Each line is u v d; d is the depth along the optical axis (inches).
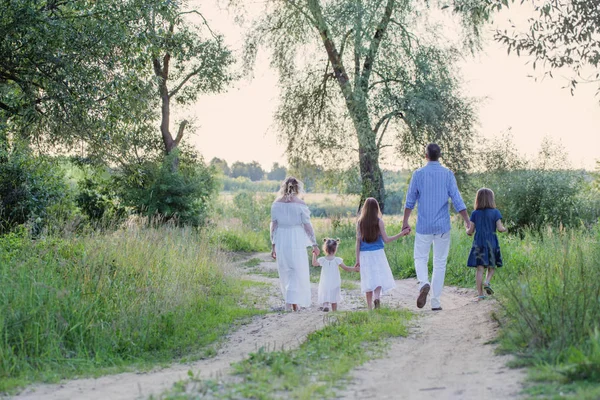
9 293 291.0
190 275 446.3
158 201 991.6
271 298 478.3
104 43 551.8
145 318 316.5
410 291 501.0
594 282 249.0
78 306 301.7
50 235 413.4
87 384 220.4
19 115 614.2
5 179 671.8
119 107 590.2
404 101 962.1
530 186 836.0
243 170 4773.6
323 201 1828.2
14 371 241.6
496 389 179.8
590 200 839.7
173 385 197.9
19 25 513.3
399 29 1005.2
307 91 1069.8
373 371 212.2
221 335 322.0
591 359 184.4
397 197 1229.7
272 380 196.5
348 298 482.6
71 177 949.2
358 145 1033.5
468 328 274.7
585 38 374.9
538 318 231.9
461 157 964.0
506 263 459.2
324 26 977.5
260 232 1205.1
